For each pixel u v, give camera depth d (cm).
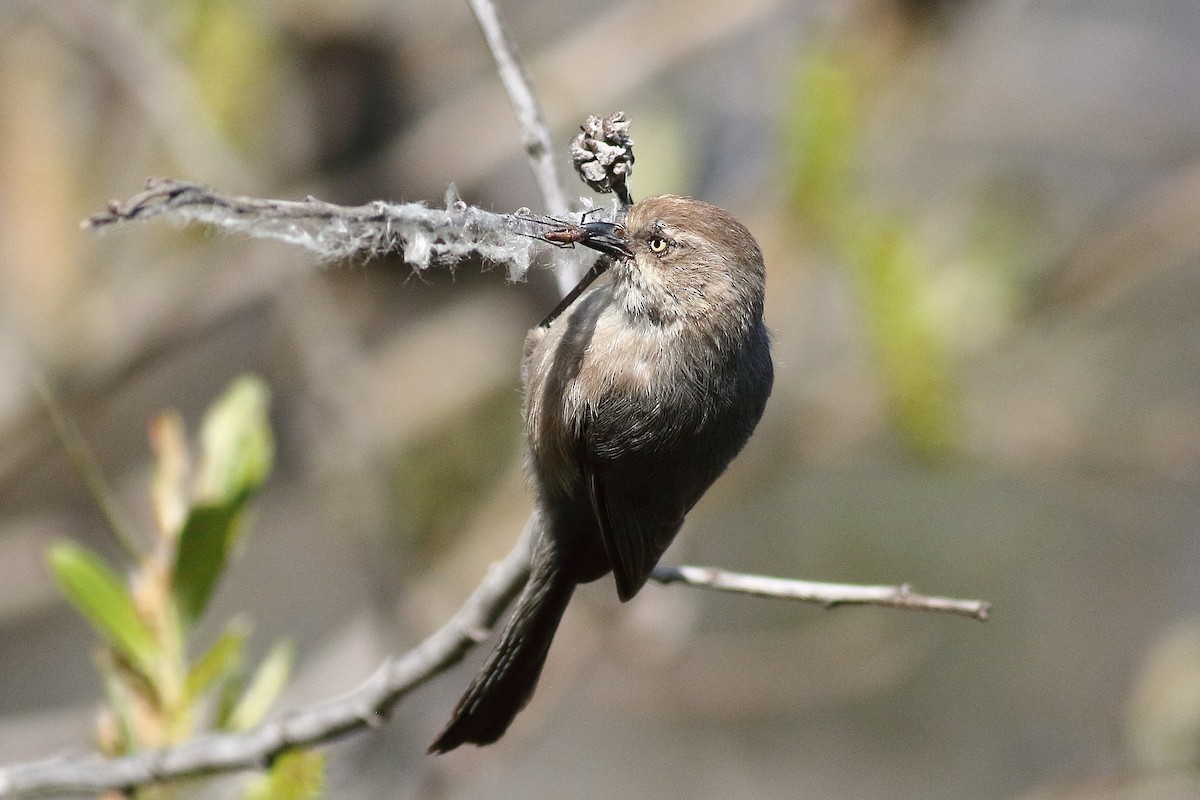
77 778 652
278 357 1341
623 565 662
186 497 776
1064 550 1482
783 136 1112
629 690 1292
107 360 1192
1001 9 1209
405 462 1267
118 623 677
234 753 649
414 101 1334
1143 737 1199
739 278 677
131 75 1077
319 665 1131
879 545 1463
